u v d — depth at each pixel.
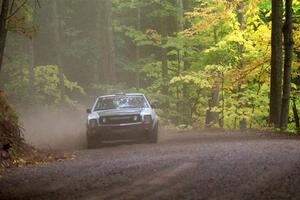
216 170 16.77
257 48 41.72
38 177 18.05
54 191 15.22
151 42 50.12
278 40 33.94
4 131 23.78
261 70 41.62
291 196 12.60
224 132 34.94
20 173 19.33
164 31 54.03
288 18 33.34
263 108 43.59
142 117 29.89
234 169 16.73
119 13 66.31
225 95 48.59
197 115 52.09
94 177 17.14
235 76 41.66
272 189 13.48
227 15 41.62
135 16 65.19
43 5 63.03
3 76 59.88
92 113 30.95
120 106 31.81
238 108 44.41
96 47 64.62
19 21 28.00
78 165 20.52
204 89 49.09
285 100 33.91
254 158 18.92
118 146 29.55
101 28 61.28
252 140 26.81
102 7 62.75
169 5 49.62
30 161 22.94
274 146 22.69
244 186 14.05
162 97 49.22
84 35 67.88
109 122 29.80
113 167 19.03
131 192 14.28
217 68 42.19
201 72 43.12
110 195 14.09
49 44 64.94
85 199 13.80
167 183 15.20
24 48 59.16
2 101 25.33
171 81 43.56
